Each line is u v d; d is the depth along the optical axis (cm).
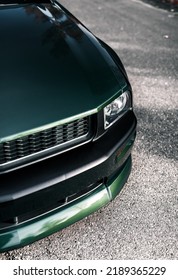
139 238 227
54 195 183
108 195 218
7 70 190
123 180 230
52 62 200
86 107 181
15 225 191
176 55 461
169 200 254
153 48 479
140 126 323
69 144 183
